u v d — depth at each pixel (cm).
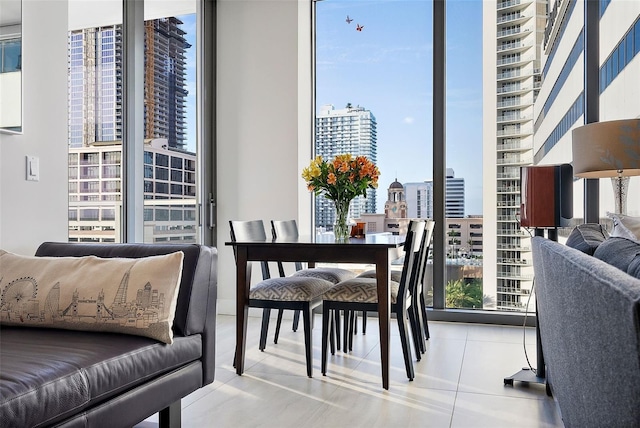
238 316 301
